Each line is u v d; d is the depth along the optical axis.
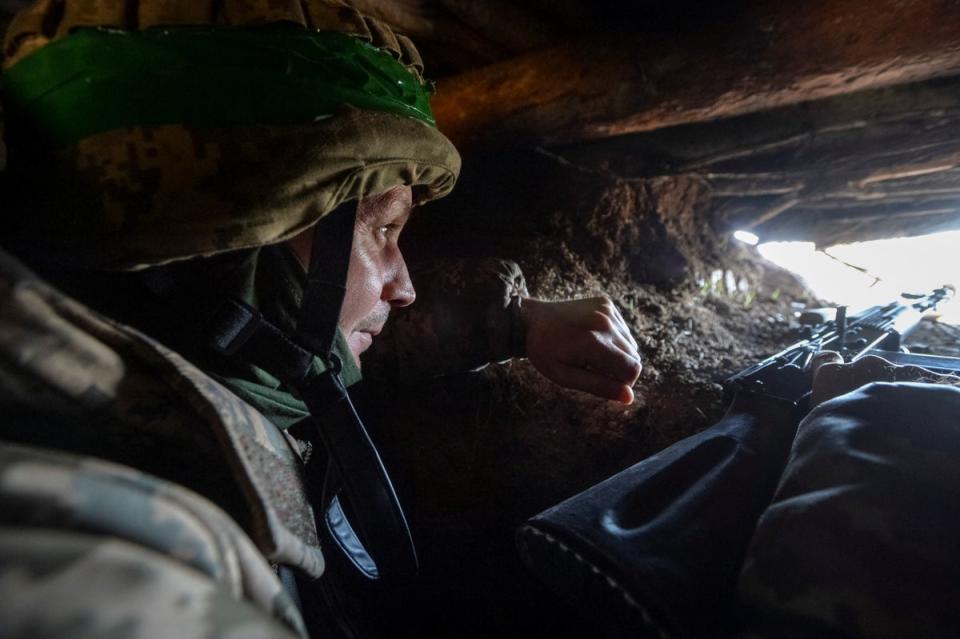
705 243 2.46
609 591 0.57
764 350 1.70
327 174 0.59
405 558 0.72
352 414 0.68
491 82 1.91
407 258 2.03
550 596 1.09
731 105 1.65
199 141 0.54
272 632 0.27
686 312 1.95
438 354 1.18
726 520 0.65
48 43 0.55
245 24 0.57
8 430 0.40
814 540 0.49
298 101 0.58
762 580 0.50
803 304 2.38
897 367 0.79
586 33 1.79
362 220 0.73
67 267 0.60
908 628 0.43
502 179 2.14
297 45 0.59
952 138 1.93
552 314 1.10
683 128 2.08
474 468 1.27
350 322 0.75
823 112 1.96
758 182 2.31
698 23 1.55
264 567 0.38
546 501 1.20
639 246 2.20
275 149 0.56
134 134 0.53
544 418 1.33
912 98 1.85
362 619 0.88
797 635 0.47
